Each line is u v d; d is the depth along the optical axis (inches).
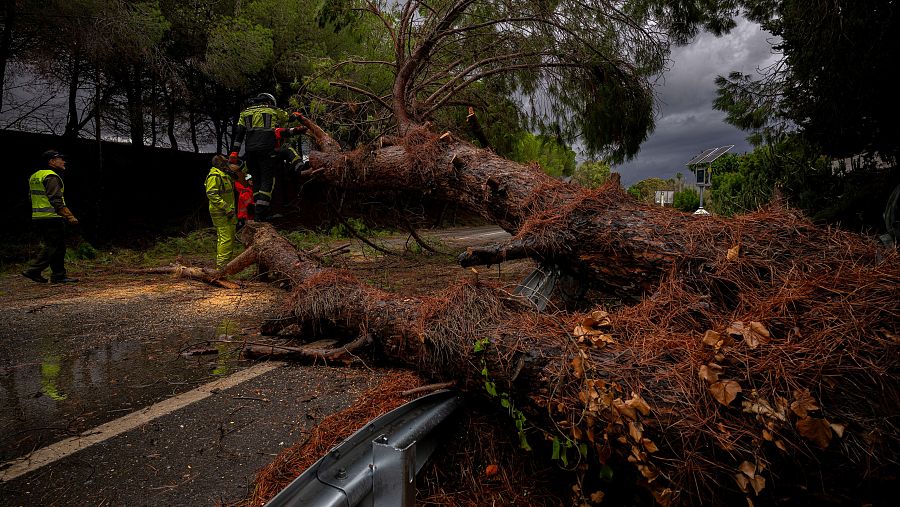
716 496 58.7
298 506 47.5
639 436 62.2
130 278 295.9
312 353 130.0
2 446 88.4
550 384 75.4
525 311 100.2
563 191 139.1
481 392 88.7
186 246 431.2
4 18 376.8
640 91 284.7
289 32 496.7
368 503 57.4
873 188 213.2
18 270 337.4
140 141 554.3
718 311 87.5
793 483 55.3
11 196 434.9
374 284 234.2
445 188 185.9
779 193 108.3
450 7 263.1
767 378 61.6
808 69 205.0
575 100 306.8
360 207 319.9
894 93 184.1
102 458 83.2
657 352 74.4
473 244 437.1
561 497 70.5
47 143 469.7
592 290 156.9
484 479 74.0
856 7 170.6
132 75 482.9
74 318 192.2
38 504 69.9
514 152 383.2
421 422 71.2
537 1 254.2
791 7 210.4
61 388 118.2
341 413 93.0
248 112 277.9
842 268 78.7
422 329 101.7
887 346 59.6
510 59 291.6
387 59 365.1
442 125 320.5
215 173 264.2
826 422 54.0
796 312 72.0
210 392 112.8
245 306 209.0
